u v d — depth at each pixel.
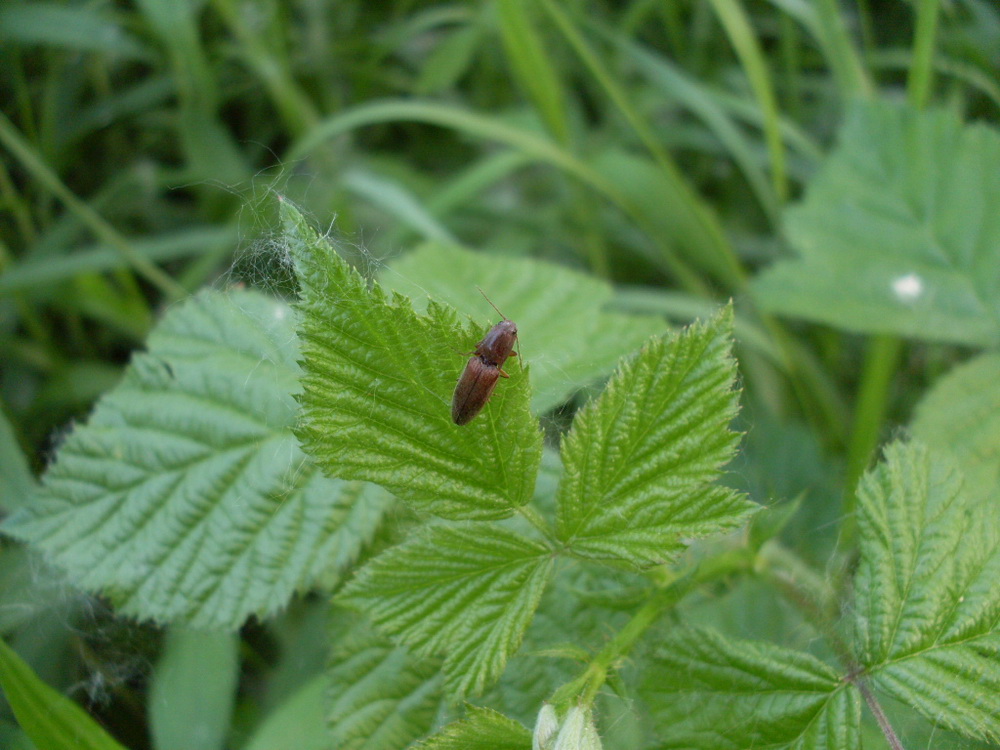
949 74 0.30
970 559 0.14
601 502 0.14
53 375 0.29
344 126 0.29
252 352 0.18
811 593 0.17
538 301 0.20
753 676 0.14
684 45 0.39
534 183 0.38
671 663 0.14
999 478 0.19
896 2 0.36
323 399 0.13
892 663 0.14
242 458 0.17
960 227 0.22
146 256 0.29
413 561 0.14
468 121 0.29
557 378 0.18
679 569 0.16
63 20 0.31
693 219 0.31
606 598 0.15
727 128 0.31
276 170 0.33
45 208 0.32
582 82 0.39
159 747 0.19
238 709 0.21
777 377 0.30
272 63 0.33
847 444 0.28
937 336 0.21
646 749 0.14
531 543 0.14
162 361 0.18
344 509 0.17
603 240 0.34
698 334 0.14
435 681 0.16
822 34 0.28
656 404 0.14
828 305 0.22
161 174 0.32
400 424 0.14
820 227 0.23
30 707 0.16
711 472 0.14
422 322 0.13
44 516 0.17
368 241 0.33
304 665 0.21
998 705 0.13
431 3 0.41
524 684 0.16
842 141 0.24
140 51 0.34
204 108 0.33
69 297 0.29
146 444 0.17
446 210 0.31
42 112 0.34
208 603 0.16
